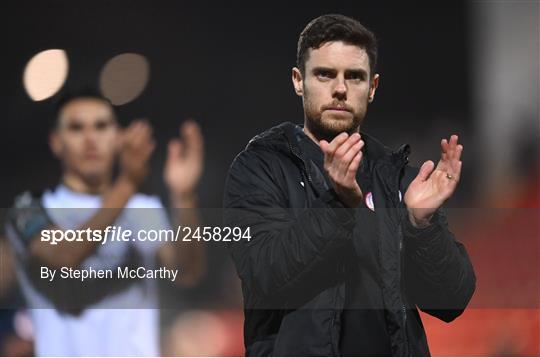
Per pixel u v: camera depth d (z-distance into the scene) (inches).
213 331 429.4
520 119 565.6
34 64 521.7
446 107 575.8
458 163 239.6
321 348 224.5
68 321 370.3
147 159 409.4
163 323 407.5
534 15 573.0
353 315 232.2
